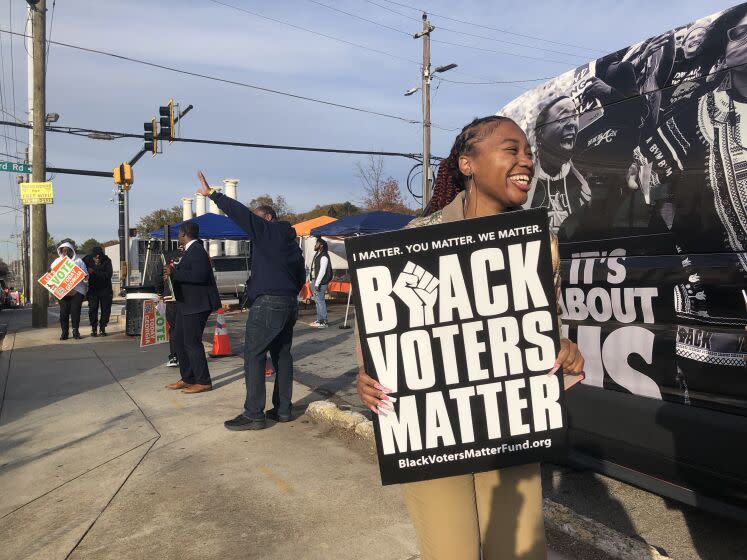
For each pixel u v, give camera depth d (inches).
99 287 459.5
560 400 63.9
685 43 115.2
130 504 137.6
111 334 474.6
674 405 114.9
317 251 502.6
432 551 67.0
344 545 115.7
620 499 137.3
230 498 138.8
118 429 195.9
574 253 135.7
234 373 283.6
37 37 546.3
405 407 63.0
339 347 378.3
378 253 62.7
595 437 130.6
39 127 547.5
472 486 67.9
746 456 102.8
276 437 182.2
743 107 104.8
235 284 818.2
